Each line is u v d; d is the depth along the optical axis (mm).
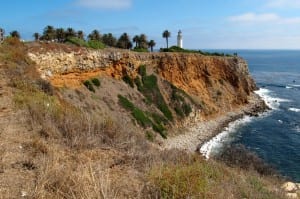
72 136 10375
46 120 11508
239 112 63875
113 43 77188
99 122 13070
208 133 50031
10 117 11523
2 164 7246
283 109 69750
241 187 9359
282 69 183875
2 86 16578
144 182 7547
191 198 6816
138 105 46062
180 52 67812
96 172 7543
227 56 81500
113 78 47125
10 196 5855
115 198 6270
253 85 93438
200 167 9461
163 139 43031
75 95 37000
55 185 6422
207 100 60625
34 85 20859
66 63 38156
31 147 8680
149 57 55625
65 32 64375
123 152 10219
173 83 58000
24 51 31641
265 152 40438
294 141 45781
